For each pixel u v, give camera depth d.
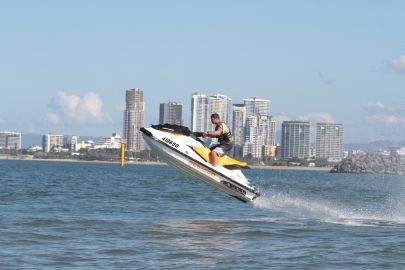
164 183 97.62
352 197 70.31
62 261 21.47
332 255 23.33
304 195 74.19
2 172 146.00
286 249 24.61
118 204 46.19
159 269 20.44
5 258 21.69
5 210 38.59
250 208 44.66
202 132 32.12
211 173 32.03
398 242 26.77
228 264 21.41
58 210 39.56
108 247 24.28
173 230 29.72
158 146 31.59
